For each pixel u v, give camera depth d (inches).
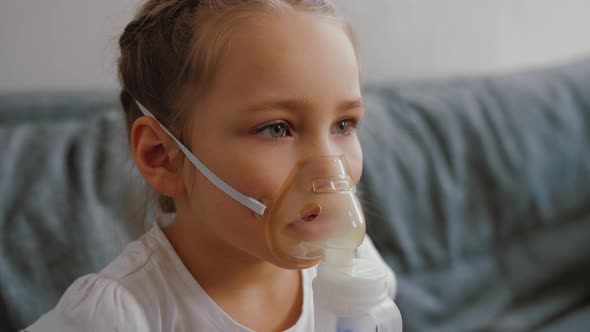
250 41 26.1
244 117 26.1
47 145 46.6
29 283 42.1
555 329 55.4
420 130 59.1
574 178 63.7
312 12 27.3
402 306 53.6
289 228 26.1
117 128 48.0
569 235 62.7
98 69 57.5
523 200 60.6
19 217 43.3
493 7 78.4
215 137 27.2
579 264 62.2
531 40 82.4
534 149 62.1
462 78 68.4
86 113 52.4
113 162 46.3
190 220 31.0
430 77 74.7
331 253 25.8
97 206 44.8
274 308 32.6
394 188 55.3
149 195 38.3
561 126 64.3
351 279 25.0
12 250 42.5
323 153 26.2
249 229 27.4
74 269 43.1
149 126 30.4
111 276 30.5
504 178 60.2
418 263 55.8
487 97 64.3
